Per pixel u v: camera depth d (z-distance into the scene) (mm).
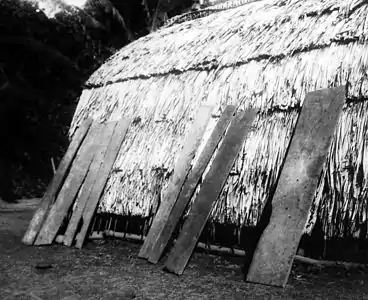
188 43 5926
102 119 5875
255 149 3859
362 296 2807
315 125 3555
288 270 3004
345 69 3654
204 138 4363
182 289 3115
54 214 5012
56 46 9203
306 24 4453
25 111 9062
